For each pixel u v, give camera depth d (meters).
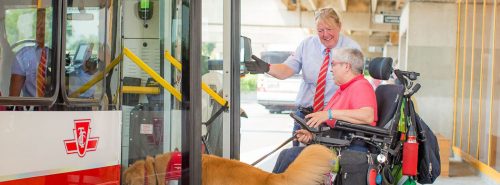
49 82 2.41
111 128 2.79
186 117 3.48
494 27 8.60
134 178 3.44
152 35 3.64
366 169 4.47
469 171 9.84
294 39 23.22
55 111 2.43
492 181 8.39
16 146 2.25
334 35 6.01
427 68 13.90
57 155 2.43
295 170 3.80
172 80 3.61
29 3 2.34
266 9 23.23
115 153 2.81
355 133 4.62
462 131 11.43
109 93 2.80
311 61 6.12
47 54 2.41
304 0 21.33
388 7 24.69
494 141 8.38
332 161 3.91
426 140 4.77
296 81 17.27
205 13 4.81
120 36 2.93
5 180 2.20
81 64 2.60
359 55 4.91
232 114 4.91
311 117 4.71
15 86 2.28
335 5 22.16
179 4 3.60
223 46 4.89
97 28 2.72
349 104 4.83
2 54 2.23
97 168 2.67
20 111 2.27
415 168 4.60
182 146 3.48
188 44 3.51
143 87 3.59
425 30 14.02
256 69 5.91
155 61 3.62
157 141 3.53
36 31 2.37
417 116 4.79
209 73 4.86
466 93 11.09
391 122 4.63
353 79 4.91
